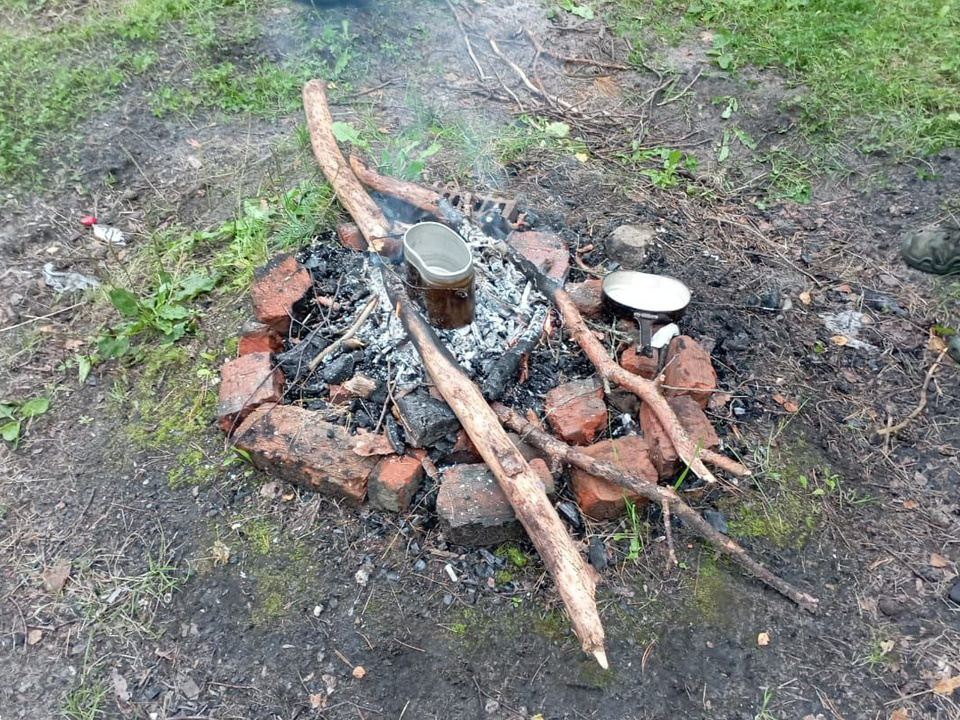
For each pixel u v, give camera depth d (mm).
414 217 1462
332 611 1004
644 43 2156
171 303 1367
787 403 1257
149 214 1588
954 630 1012
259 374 1179
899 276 1525
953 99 1914
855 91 1938
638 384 1111
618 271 1361
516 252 1340
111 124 1763
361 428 1127
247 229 1485
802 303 1446
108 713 926
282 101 1856
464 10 2193
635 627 992
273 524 1084
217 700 936
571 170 1697
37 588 1034
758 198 1695
